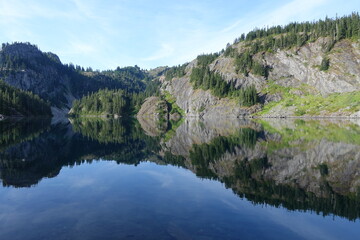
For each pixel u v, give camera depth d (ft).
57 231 38.81
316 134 186.39
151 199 54.85
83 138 178.50
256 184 68.64
